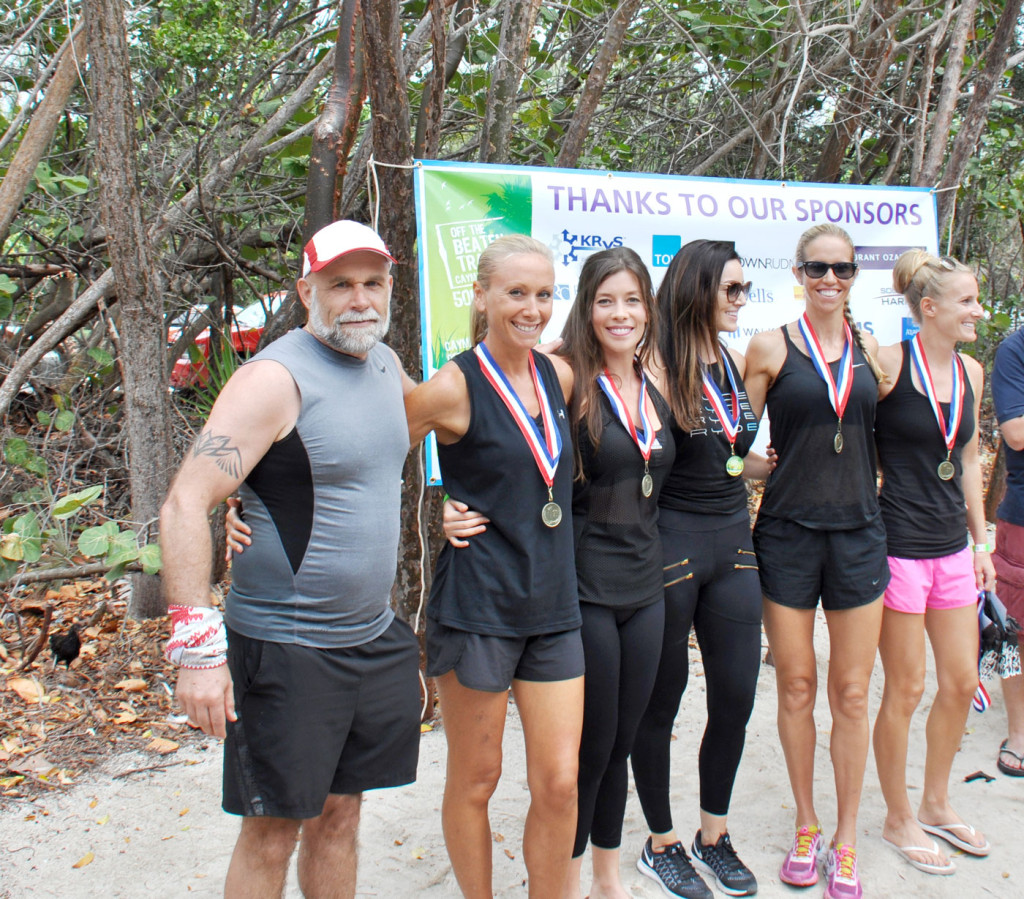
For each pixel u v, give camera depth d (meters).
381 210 3.63
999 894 2.92
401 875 2.95
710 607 2.76
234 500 2.22
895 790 3.11
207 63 5.40
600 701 2.48
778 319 4.27
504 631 2.30
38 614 4.89
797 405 2.83
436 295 3.66
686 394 2.66
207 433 1.98
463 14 5.40
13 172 4.59
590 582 2.48
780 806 3.42
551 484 2.32
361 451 2.12
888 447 3.03
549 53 6.41
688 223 4.06
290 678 2.10
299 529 2.08
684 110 7.74
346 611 2.15
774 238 4.23
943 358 3.02
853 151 7.34
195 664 1.92
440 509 4.05
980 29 6.93
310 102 6.09
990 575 3.29
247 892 2.17
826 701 4.32
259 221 6.81
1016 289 9.29
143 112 5.69
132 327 4.52
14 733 3.69
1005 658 3.34
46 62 6.03
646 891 2.86
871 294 4.44
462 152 6.77
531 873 2.40
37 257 6.80
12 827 3.12
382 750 2.29
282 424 2.04
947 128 4.91
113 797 3.31
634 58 7.25
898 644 3.02
